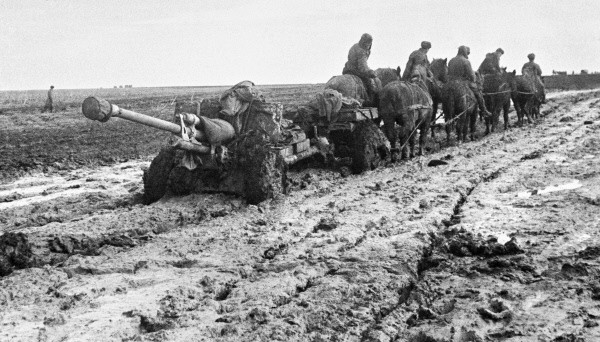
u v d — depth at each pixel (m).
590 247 8.85
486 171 15.55
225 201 12.46
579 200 11.96
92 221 11.03
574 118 29.20
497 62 25.89
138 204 12.89
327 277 8.03
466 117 22.03
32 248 9.21
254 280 8.02
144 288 7.75
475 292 7.51
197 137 12.14
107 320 6.71
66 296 7.34
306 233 10.24
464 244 9.19
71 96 81.38
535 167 15.95
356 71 17.64
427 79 20.59
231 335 6.32
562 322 6.60
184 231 10.42
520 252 8.95
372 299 7.30
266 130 13.19
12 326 6.57
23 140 28.64
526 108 28.06
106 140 28.92
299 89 81.44
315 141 15.48
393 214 11.34
